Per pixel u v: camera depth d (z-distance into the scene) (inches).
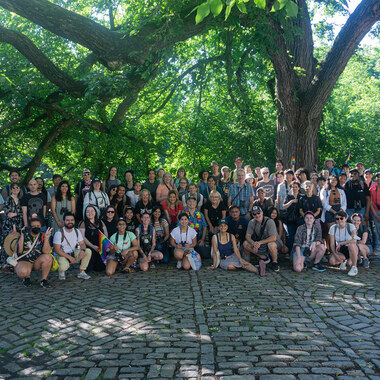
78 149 656.4
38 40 546.3
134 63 397.7
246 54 565.6
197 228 318.0
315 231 281.7
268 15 418.6
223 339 157.6
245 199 341.7
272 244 285.3
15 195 300.4
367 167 750.5
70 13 358.9
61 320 181.3
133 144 657.6
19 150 630.5
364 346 149.3
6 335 165.2
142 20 414.0
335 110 746.8
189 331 165.9
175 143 720.3
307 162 480.4
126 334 163.2
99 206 316.2
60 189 309.7
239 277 265.1
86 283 254.4
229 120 699.4
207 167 705.0
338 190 327.6
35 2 343.6
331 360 137.7
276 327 169.9
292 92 474.0
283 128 489.7
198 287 237.9
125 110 573.3
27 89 447.8
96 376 129.2
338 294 219.5
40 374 131.7
